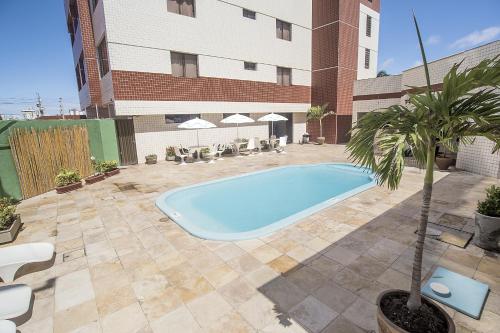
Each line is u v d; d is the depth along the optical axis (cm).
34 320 392
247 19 1923
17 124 959
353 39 2338
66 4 2092
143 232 682
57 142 1123
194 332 360
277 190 1209
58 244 627
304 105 2441
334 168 1544
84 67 1928
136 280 480
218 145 1908
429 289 422
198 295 434
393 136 291
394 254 542
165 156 1722
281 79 2267
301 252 560
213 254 562
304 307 400
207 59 1741
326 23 2273
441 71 1311
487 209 545
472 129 288
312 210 785
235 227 830
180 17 1594
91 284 472
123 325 377
